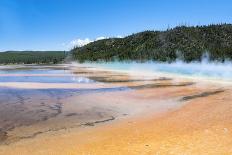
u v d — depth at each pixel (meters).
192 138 10.36
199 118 13.16
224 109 14.80
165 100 18.58
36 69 61.75
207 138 10.30
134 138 10.66
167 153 9.05
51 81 31.88
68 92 22.73
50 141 10.65
